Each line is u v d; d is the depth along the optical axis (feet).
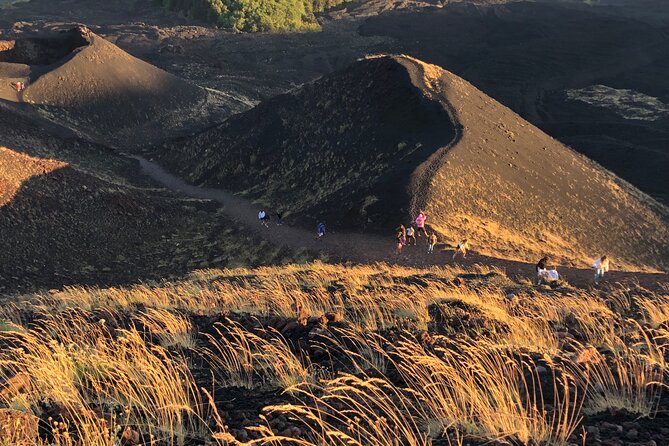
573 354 17.03
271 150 203.10
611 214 143.84
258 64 542.16
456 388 13.53
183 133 316.40
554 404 13.17
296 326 24.66
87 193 146.20
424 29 650.02
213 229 146.00
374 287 44.86
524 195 134.72
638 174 239.91
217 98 380.78
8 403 14.30
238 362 19.60
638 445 10.37
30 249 114.52
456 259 91.91
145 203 157.38
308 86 228.02
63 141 232.53
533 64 470.80
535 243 113.50
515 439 11.25
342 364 19.31
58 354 17.03
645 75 443.73
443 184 126.82
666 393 13.29
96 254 123.44
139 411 13.55
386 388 16.12
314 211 141.69
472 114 170.09
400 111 177.27
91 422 12.05
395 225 114.73
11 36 552.41
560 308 30.81
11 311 37.04
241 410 14.46
